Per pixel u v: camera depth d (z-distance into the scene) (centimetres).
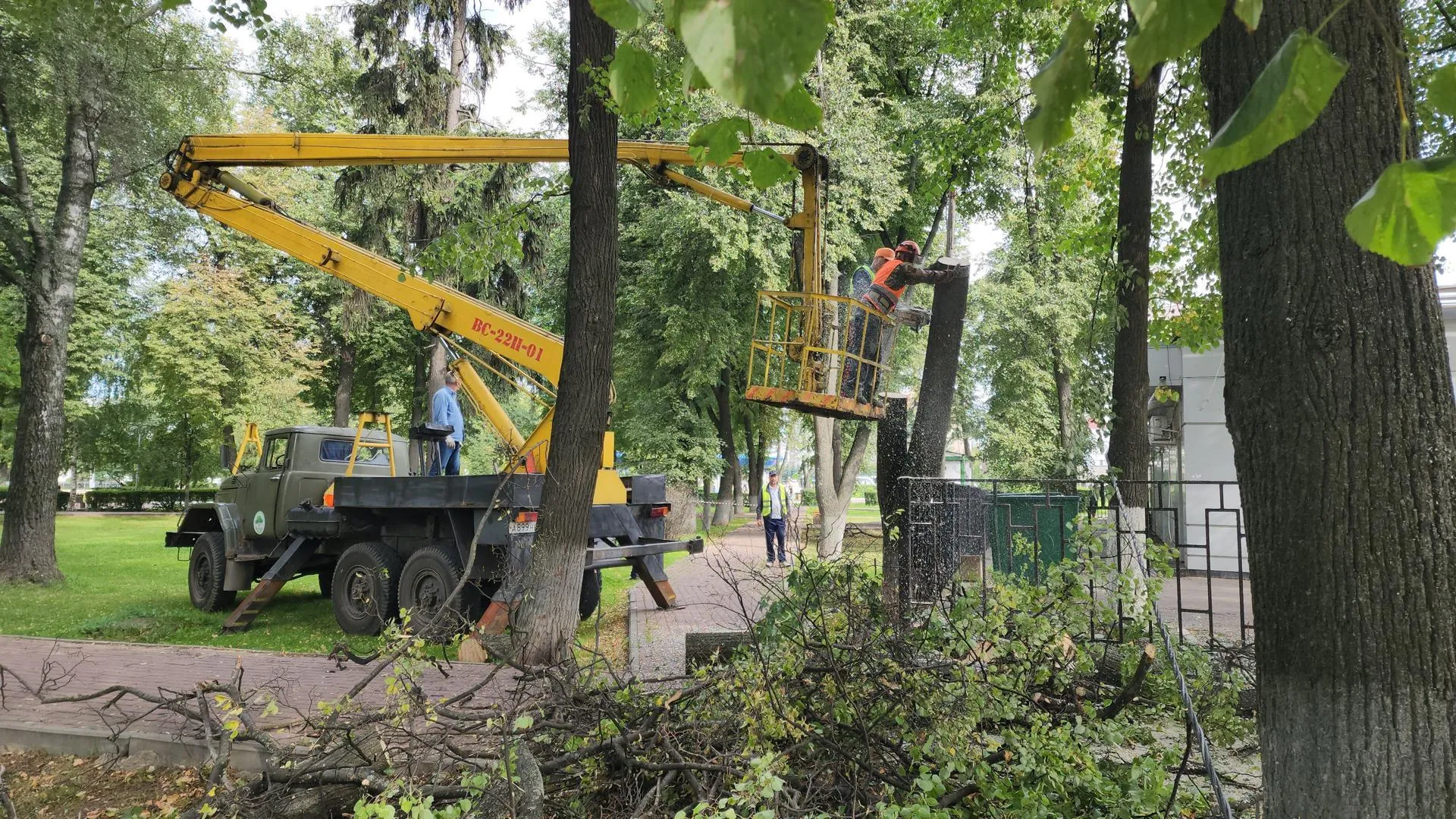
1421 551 229
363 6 1880
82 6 1021
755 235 1855
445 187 1877
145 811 414
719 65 56
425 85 1895
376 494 945
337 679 650
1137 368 785
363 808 279
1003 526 783
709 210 1855
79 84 1364
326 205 2977
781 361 827
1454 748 226
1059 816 333
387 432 1205
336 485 987
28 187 1445
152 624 1019
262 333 3023
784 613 452
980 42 1182
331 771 362
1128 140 796
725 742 365
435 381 1930
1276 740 250
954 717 360
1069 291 2292
